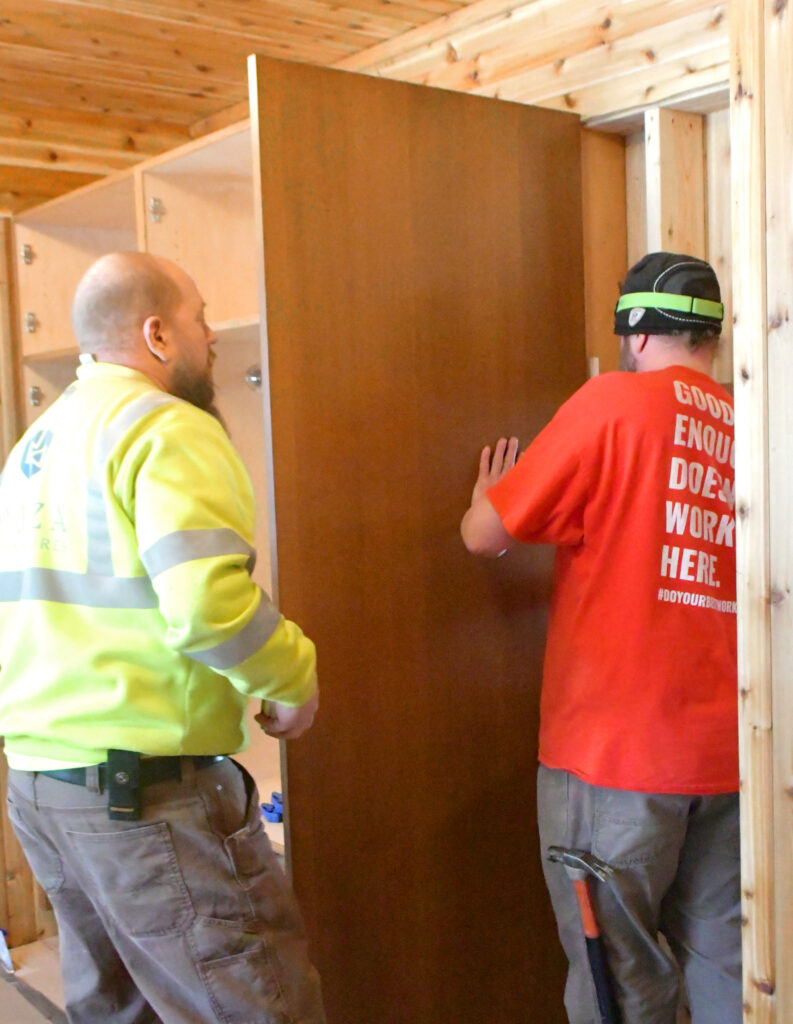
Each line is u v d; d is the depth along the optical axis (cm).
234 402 297
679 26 218
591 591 184
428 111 209
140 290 162
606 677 180
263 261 188
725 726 179
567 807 186
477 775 222
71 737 147
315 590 197
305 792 197
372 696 205
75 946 168
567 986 193
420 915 214
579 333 235
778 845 141
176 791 148
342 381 198
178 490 140
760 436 139
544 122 228
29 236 340
